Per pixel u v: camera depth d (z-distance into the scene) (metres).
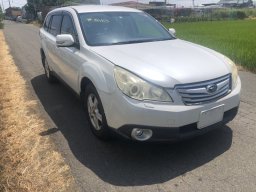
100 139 4.72
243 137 4.74
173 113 3.80
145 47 4.88
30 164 4.17
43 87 7.58
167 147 4.52
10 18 86.25
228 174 3.89
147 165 4.13
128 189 3.69
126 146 4.58
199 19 50.00
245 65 9.12
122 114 3.94
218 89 4.12
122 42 5.21
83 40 5.16
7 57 12.33
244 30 24.06
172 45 5.06
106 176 3.93
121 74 4.02
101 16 5.69
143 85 3.86
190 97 3.91
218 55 4.76
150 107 3.80
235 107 4.42
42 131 5.14
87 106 4.89
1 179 3.86
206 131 4.12
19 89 7.45
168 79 3.87
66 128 5.23
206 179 3.81
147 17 6.17
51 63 7.12
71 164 4.18
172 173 3.95
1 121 5.52
